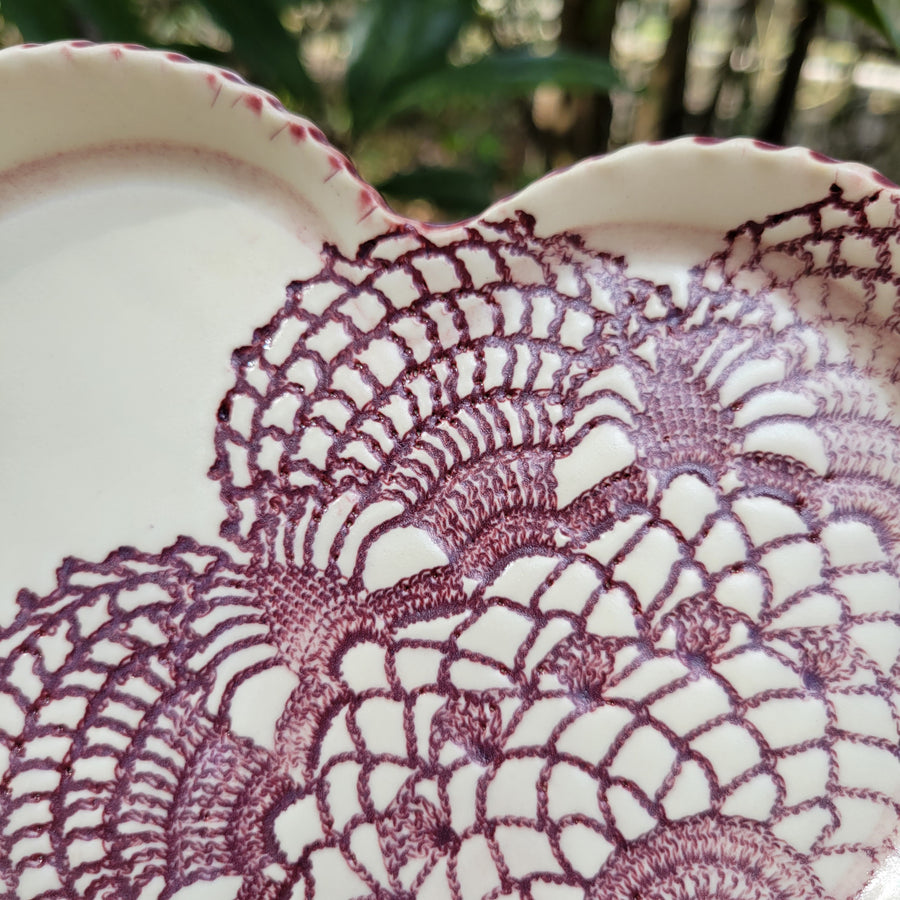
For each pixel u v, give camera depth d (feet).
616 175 0.46
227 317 0.48
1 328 0.47
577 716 0.47
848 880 0.46
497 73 0.69
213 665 0.48
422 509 0.48
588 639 0.47
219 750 0.47
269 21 0.69
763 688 0.47
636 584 0.47
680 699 0.47
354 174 0.46
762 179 0.45
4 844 0.46
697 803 0.47
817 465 0.47
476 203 0.77
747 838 0.46
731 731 0.47
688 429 0.48
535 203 0.46
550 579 0.48
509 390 0.48
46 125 0.45
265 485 0.48
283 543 0.48
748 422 0.47
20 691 0.47
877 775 0.46
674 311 0.48
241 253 0.47
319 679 0.48
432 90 0.70
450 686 0.48
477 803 0.47
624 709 0.47
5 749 0.47
